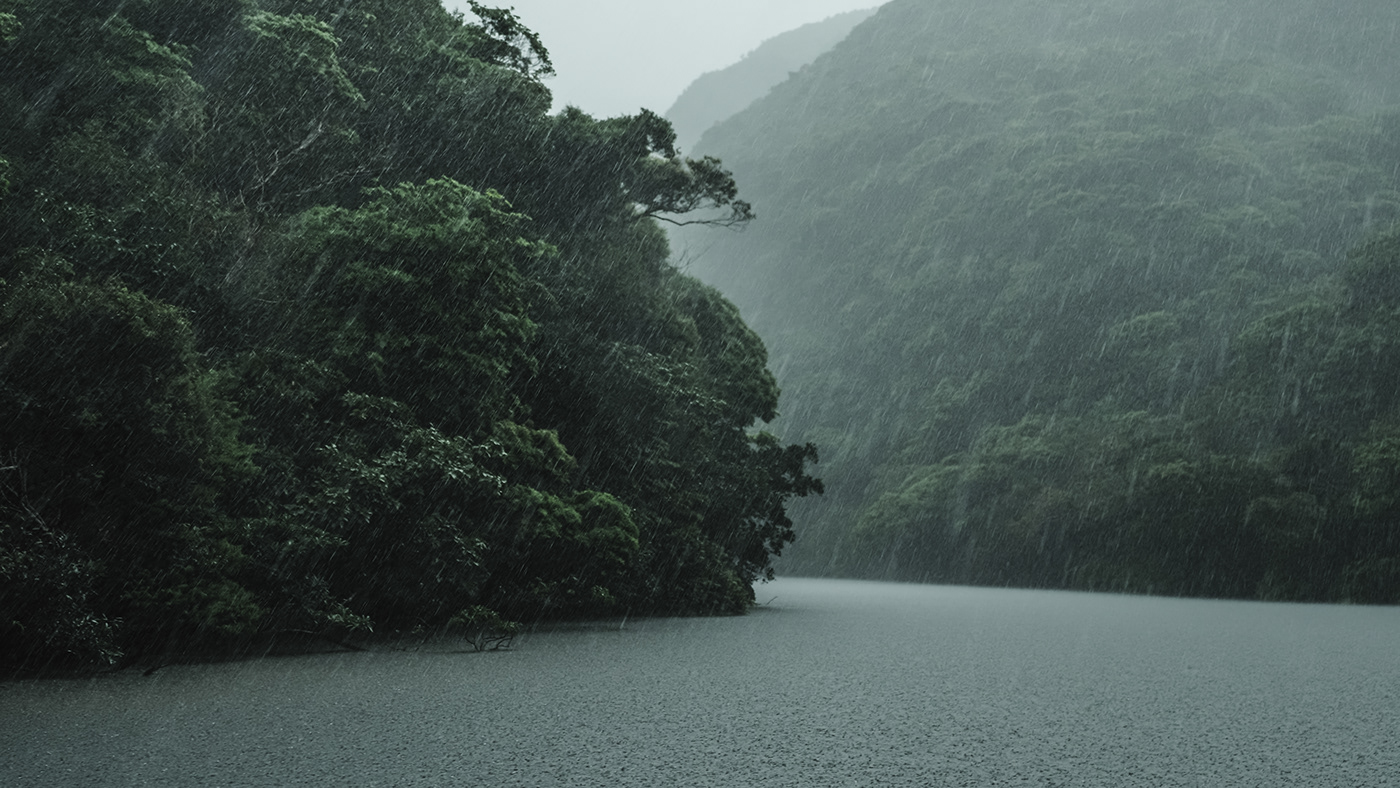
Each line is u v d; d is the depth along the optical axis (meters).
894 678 16.02
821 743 9.95
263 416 19.19
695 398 36.31
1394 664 19.20
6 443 13.54
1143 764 9.12
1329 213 126.00
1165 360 108.62
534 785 7.80
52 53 22.52
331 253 21.94
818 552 121.69
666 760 8.92
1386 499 70.19
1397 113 144.88
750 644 22.55
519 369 27.39
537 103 35.09
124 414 14.40
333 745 9.24
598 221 37.94
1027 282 132.50
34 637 13.08
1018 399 119.44
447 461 20.09
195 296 19.98
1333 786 8.29
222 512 16.61
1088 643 24.14
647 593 32.16
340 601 18.78
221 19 27.98
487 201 24.88
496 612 22.84
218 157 25.97
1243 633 28.94
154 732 9.73
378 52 31.84
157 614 14.66
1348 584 68.31
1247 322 107.50
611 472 31.86
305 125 27.48
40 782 7.64
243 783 7.68
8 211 17.62
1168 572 78.69
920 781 8.28
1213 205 132.75
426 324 22.16
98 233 18.50
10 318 13.91
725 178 40.53
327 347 21.02
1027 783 8.26
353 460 18.80
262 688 12.98
